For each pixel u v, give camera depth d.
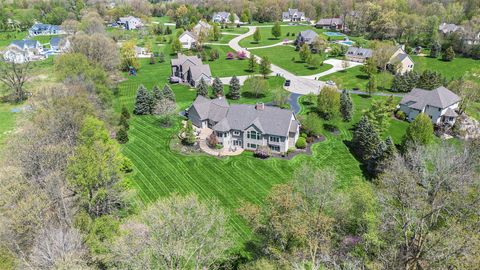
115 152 45.50
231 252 38.09
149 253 29.53
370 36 169.00
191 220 31.61
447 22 174.38
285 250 30.23
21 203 34.91
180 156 61.50
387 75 103.75
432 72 96.25
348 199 34.66
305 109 84.62
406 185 31.03
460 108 79.81
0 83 87.62
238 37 174.62
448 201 28.67
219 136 65.00
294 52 147.00
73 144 50.00
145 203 48.06
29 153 43.88
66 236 30.61
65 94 60.00
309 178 36.00
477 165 37.22
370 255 29.69
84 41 95.62
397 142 68.69
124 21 192.75
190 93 95.62
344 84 105.44
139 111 79.88
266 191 51.84
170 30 178.62
